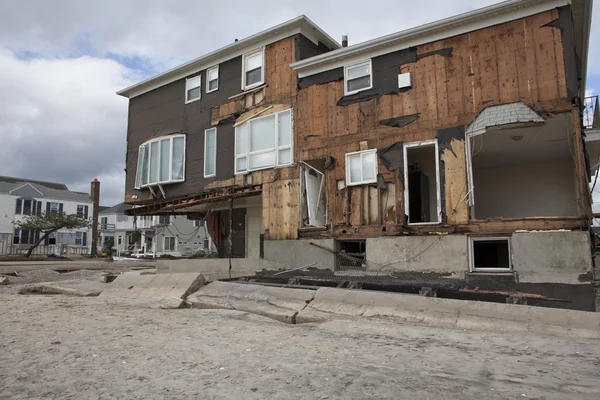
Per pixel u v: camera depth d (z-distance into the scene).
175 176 16.88
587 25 10.65
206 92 16.56
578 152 9.32
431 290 9.39
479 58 10.64
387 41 11.81
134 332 6.84
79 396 3.96
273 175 14.10
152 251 43.66
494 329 6.91
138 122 18.91
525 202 14.48
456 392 3.96
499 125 10.14
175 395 3.96
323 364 4.92
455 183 10.62
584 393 3.93
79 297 11.88
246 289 10.45
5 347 5.79
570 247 9.00
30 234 46.78
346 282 10.88
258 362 5.02
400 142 11.61
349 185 12.36
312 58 13.20
